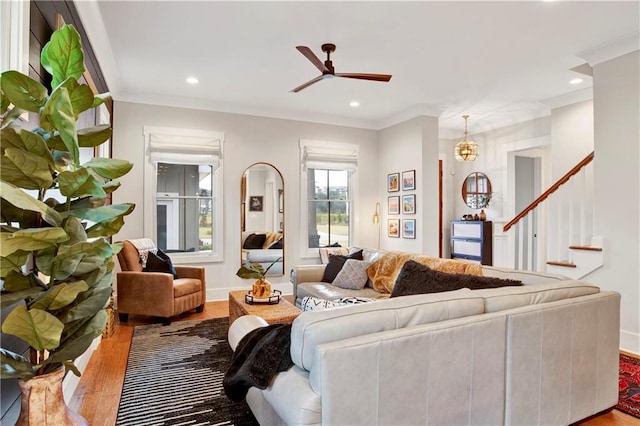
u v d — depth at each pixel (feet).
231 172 17.74
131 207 4.33
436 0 9.05
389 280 12.03
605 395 7.04
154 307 13.21
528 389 5.91
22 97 3.82
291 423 4.38
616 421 7.07
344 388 4.38
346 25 10.28
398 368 4.70
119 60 12.54
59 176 3.76
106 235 4.53
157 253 14.88
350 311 4.96
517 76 14.05
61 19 7.18
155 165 16.33
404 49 11.75
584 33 10.72
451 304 5.49
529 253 15.51
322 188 19.93
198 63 12.83
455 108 18.20
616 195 11.29
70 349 4.00
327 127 19.85
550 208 15.40
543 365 6.08
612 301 7.09
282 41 11.20
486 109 18.31
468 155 19.65
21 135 3.56
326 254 17.43
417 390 4.85
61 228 3.59
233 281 17.78
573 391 6.52
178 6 9.32
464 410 5.26
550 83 14.79
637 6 9.32
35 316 3.46
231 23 10.15
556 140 16.72
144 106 16.16
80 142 4.40
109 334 11.82
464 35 10.87
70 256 3.90
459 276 7.90
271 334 5.57
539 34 10.77
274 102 17.26
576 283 7.07
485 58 12.47
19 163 3.59
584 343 6.64
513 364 5.72
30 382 3.89
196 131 17.03
